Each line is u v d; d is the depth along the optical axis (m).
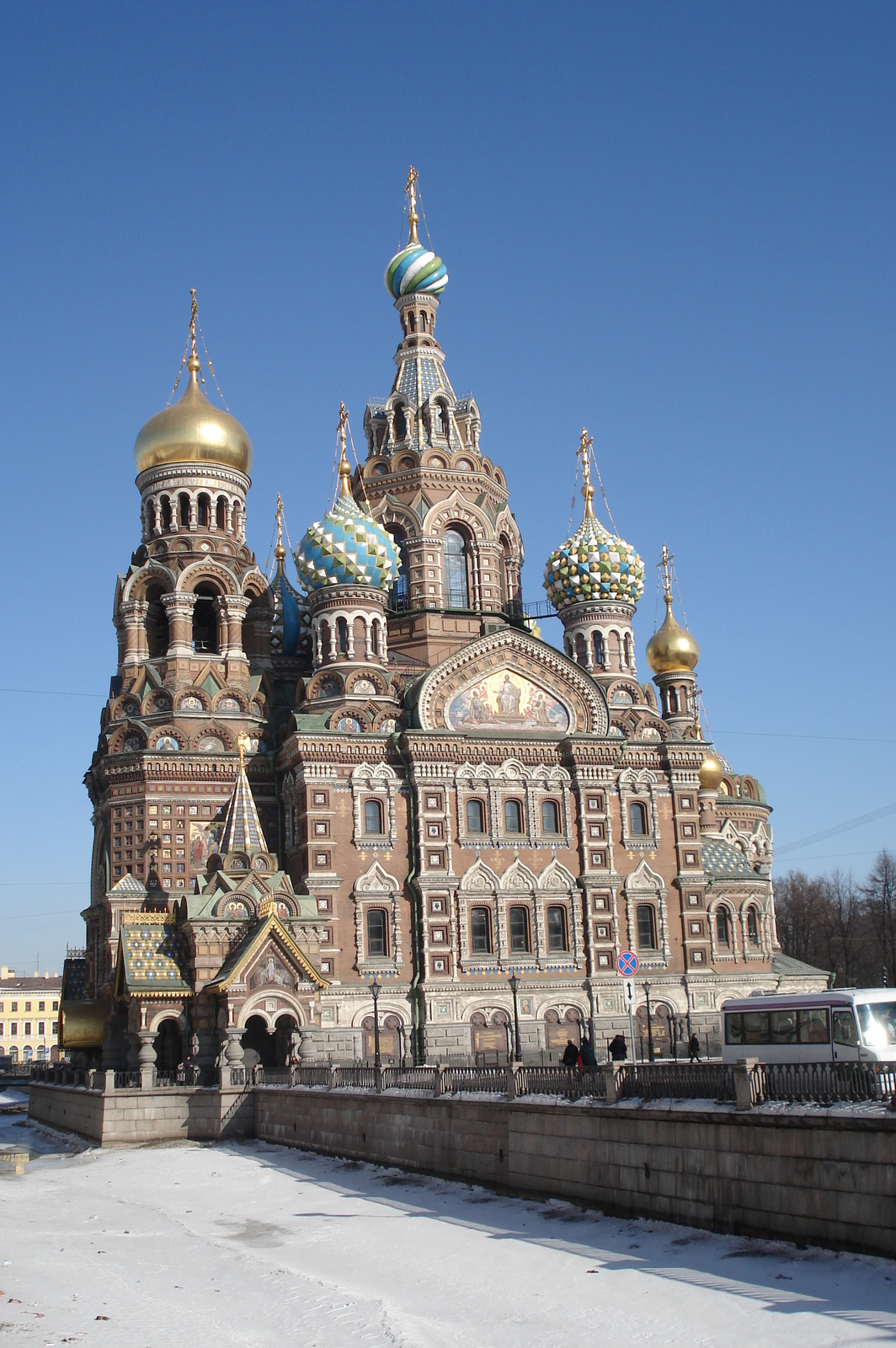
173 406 92.44
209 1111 66.25
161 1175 55.31
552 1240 36.41
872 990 40.78
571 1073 41.31
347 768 79.81
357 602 84.50
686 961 84.50
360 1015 76.44
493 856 81.12
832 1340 25.56
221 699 85.38
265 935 69.38
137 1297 33.25
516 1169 42.78
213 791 83.06
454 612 92.50
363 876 78.44
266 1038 75.31
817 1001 41.16
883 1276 28.94
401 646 92.06
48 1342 28.58
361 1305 31.17
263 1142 63.47
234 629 88.62
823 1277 29.64
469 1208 42.16
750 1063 33.88
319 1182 50.59
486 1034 78.25
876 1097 31.17
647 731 88.00
